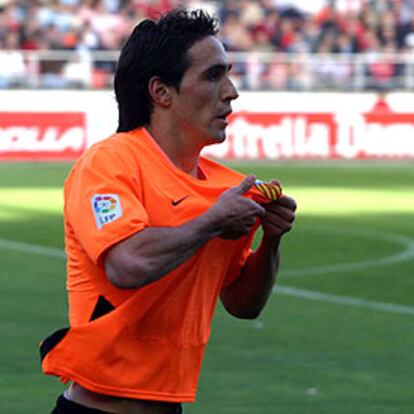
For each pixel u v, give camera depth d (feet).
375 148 234.79
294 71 249.14
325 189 193.16
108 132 226.99
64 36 264.72
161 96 34.99
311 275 113.29
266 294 38.68
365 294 103.91
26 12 268.21
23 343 83.25
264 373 75.82
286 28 278.46
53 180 200.75
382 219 158.20
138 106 35.35
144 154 34.60
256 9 280.72
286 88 243.19
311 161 233.55
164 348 35.09
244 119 231.30
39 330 87.66
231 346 83.25
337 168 226.58
